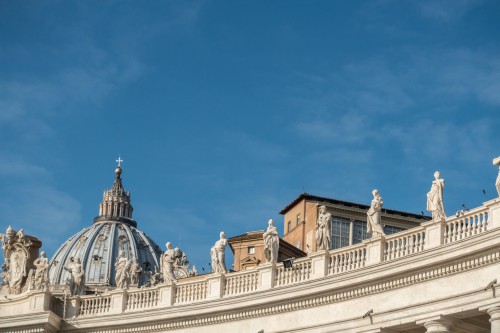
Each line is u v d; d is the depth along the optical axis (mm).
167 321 64812
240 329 61344
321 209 60406
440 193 54219
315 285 57656
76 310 69500
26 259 74625
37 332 68875
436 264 52000
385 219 100062
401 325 53344
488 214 51250
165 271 67062
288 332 58750
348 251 57812
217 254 64375
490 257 49938
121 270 69625
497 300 49125
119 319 66875
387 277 54156
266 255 62062
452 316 51344
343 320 56094
